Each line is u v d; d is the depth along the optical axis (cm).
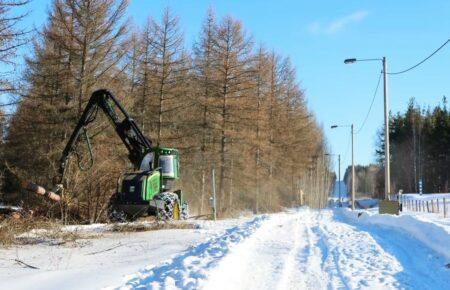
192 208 3678
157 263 1025
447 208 4144
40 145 2841
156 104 3794
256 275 895
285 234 1609
